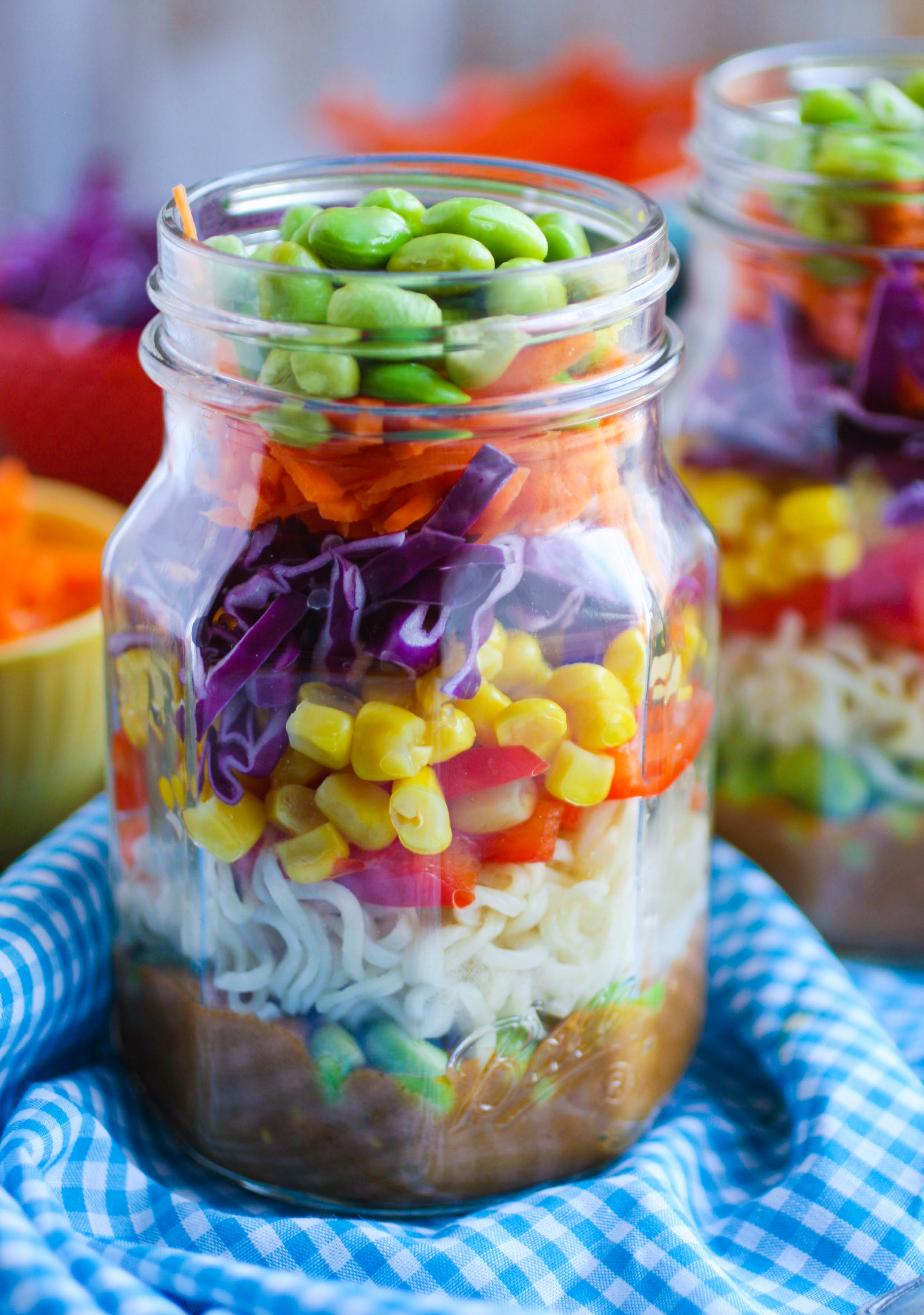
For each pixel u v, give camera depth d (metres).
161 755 0.37
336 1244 0.35
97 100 0.75
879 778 0.42
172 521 0.37
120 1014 0.40
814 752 0.42
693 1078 0.41
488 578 0.35
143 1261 0.35
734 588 0.42
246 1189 0.38
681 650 0.37
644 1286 0.35
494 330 0.34
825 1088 0.38
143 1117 0.39
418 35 0.77
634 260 0.35
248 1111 0.37
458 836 0.35
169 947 0.38
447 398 0.34
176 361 0.36
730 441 0.42
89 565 0.46
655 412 0.38
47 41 0.73
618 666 0.36
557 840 0.36
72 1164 0.37
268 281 0.34
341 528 0.35
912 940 0.43
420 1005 0.36
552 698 0.35
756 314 0.42
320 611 0.34
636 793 0.36
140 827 0.38
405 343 0.34
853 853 0.43
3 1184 0.35
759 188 0.41
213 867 0.36
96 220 0.52
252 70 0.76
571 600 0.35
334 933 0.36
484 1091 0.36
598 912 0.36
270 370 0.34
